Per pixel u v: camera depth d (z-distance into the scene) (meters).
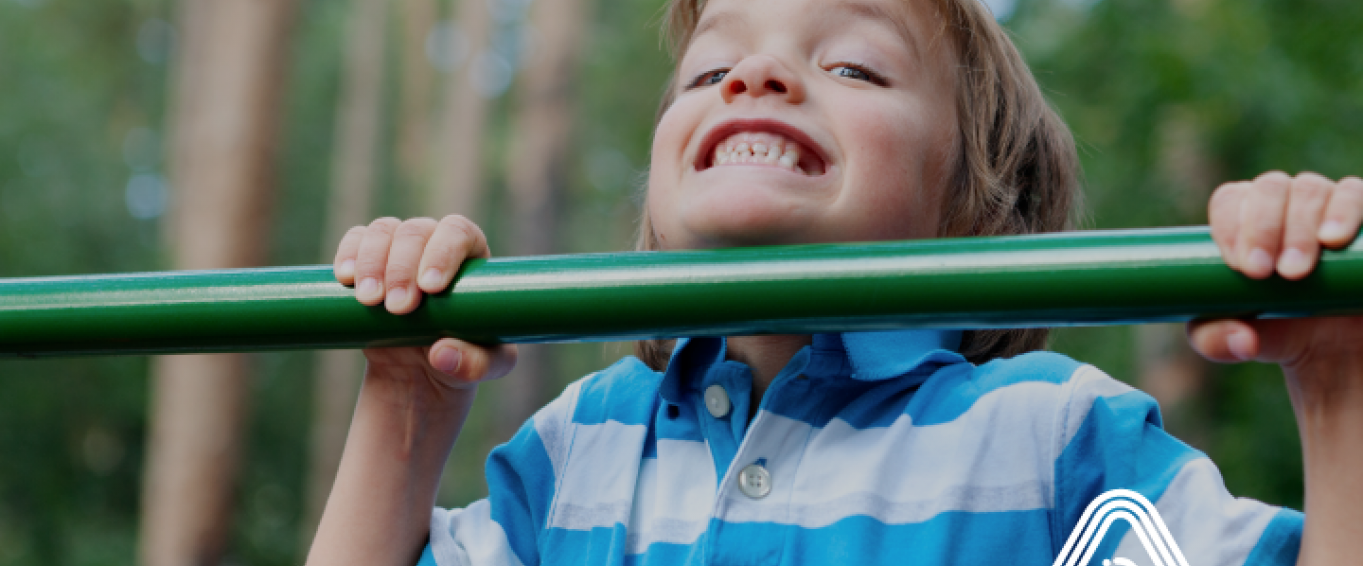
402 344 0.71
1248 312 0.60
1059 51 5.66
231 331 0.71
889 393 0.87
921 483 0.82
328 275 0.71
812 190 0.83
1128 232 0.62
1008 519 0.80
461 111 9.97
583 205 14.33
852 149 0.85
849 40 0.92
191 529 7.06
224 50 7.33
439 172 10.66
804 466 0.83
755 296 0.64
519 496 0.96
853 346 0.87
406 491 0.89
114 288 0.72
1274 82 4.93
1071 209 1.35
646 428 0.93
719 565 0.80
